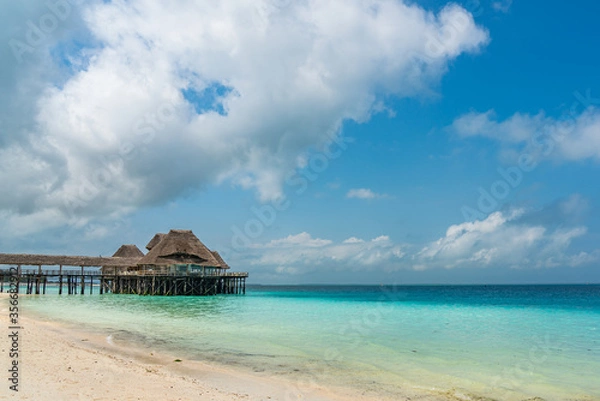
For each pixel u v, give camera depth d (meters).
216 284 65.56
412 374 14.77
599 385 13.72
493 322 30.67
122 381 11.65
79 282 67.25
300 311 38.84
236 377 13.95
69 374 11.74
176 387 11.65
